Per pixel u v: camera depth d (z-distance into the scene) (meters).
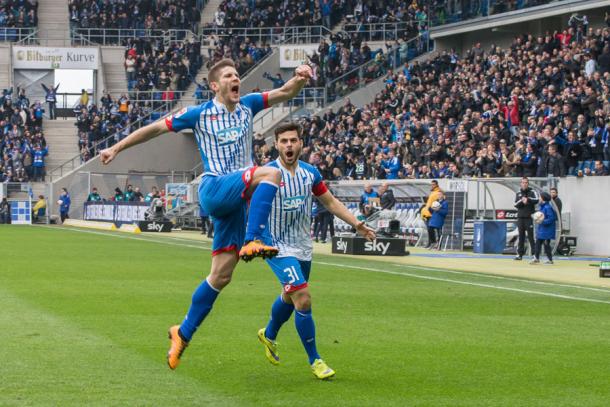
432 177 49.28
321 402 11.27
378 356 14.55
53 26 84.25
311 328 12.75
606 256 40.56
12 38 82.12
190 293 22.81
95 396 11.38
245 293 22.97
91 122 75.00
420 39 69.19
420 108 56.78
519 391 12.05
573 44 50.66
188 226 63.44
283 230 13.24
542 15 58.94
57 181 72.38
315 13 78.38
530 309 20.72
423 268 32.12
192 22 82.88
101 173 72.06
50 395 11.41
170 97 77.31
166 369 13.20
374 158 54.81
